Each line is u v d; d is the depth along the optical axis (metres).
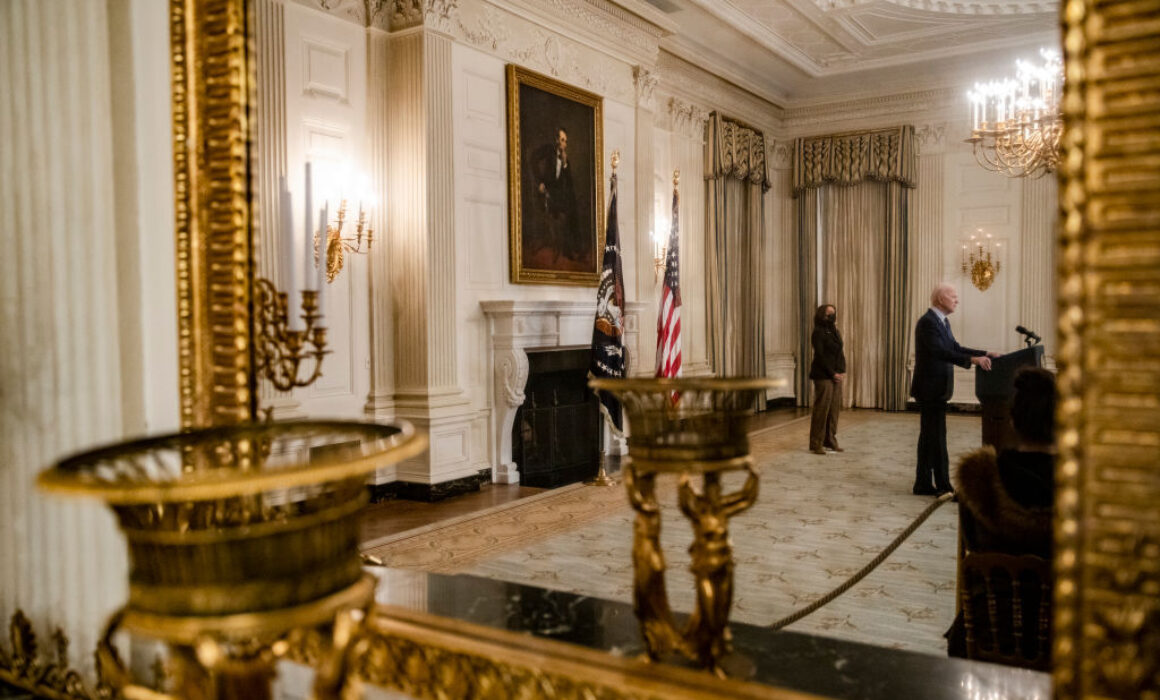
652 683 1.68
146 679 2.48
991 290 12.13
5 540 2.83
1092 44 1.15
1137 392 1.14
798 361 13.43
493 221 7.39
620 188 8.84
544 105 7.80
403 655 2.04
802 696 1.58
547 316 7.71
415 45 6.59
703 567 1.74
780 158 13.38
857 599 4.07
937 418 6.61
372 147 6.61
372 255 6.62
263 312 2.37
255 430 1.92
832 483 7.17
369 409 6.59
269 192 5.65
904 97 12.49
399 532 5.57
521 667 1.84
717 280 11.49
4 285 2.80
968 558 2.36
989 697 1.76
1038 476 2.37
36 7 2.68
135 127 2.50
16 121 2.75
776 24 10.02
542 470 7.96
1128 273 1.14
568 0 8.00
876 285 12.90
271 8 5.72
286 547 1.40
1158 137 1.12
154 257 2.54
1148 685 1.15
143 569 1.42
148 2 2.52
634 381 1.70
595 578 4.40
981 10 9.56
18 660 2.79
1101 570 1.17
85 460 1.62
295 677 2.28
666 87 10.44
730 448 1.70
